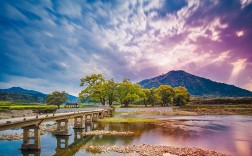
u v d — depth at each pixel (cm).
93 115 6041
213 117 7506
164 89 13225
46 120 2948
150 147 2794
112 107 9356
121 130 4300
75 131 4225
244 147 2930
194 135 3800
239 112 9556
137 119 6397
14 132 4062
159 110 10031
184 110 10456
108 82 10081
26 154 2517
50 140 3322
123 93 10325
